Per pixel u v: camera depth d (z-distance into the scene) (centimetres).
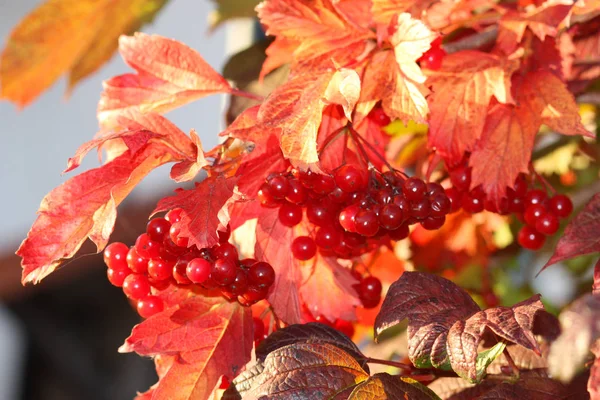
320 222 49
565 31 55
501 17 52
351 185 48
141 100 52
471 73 50
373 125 52
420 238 61
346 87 47
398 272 58
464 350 44
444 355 45
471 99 50
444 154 49
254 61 57
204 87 52
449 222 61
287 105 47
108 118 51
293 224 49
